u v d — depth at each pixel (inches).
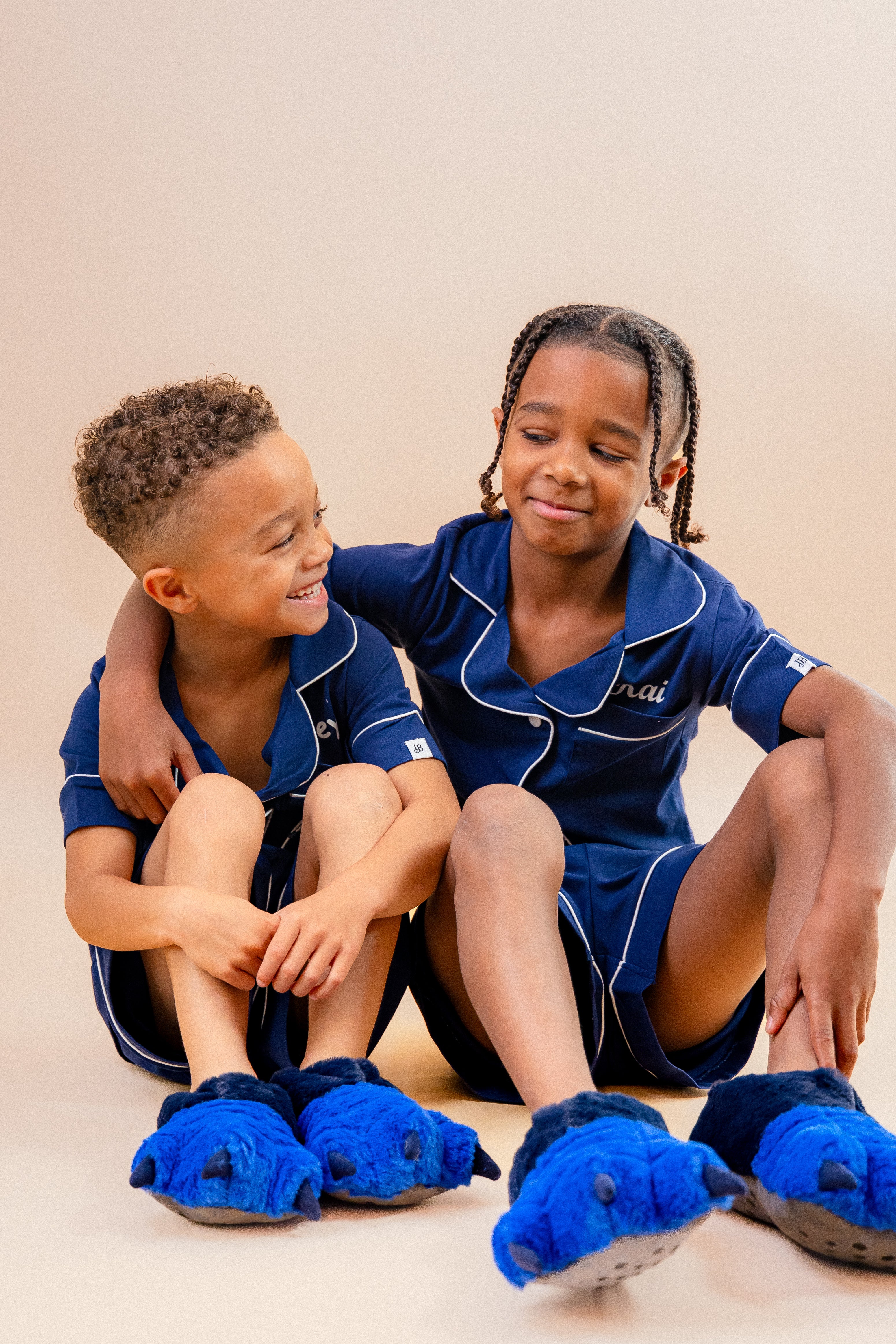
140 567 47.7
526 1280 29.6
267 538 45.5
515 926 38.4
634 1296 31.6
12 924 72.0
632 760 52.1
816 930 38.7
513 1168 32.9
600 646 52.3
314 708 50.3
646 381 49.2
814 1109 33.5
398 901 42.9
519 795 41.2
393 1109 36.5
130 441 46.2
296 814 50.5
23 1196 37.6
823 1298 31.5
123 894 43.5
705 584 52.6
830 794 41.9
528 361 51.4
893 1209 30.6
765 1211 34.2
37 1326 30.0
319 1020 42.1
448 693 53.5
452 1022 47.9
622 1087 49.2
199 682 49.8
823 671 47.9
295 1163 34.6
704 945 46.0
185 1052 47.1
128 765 46.6
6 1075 49.9
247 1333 29.8
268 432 46.5
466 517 56.2
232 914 40.6
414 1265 33.1
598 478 48.8
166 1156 34.6
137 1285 32.0
